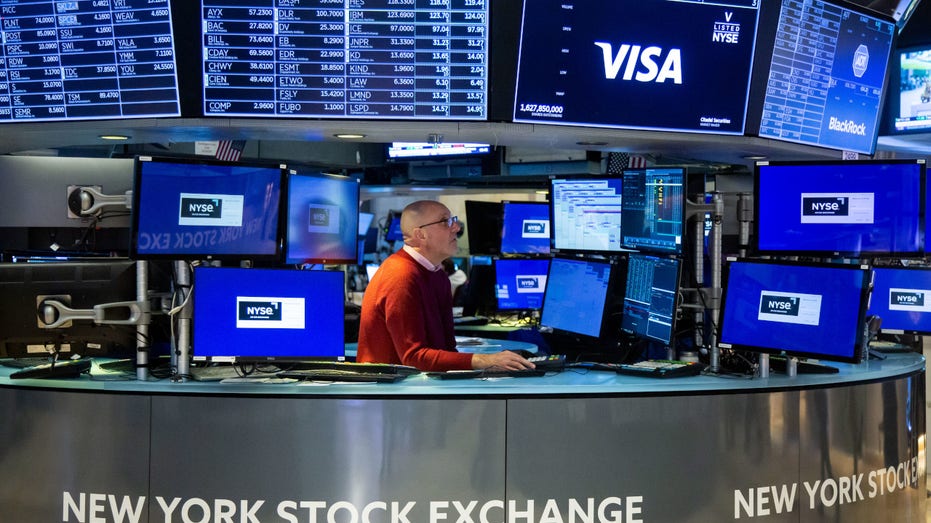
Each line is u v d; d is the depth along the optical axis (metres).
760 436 3.39
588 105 4.25
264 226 3.34
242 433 3.12
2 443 3.33
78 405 3.23
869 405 3.70
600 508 3.20
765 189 3.69
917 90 7.35
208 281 3.21
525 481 3.15
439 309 3.78
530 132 4.21
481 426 3.13
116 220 3.75
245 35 3.97
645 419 3.23
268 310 3.23
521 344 5.31
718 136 4.52
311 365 3.37
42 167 3.85
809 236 3.64
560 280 4.50
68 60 4.07
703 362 3.82
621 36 4.22
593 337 4.08
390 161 7.68
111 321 3.30
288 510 3.11
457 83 4.07
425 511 3.11
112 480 3.21
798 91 4.66
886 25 4.88
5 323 3.42
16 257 4.36
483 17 4.02
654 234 3.85
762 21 4.41
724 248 4.32
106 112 4.09
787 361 3.56
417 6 4.00
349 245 4.82
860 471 3.68
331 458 3.10
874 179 3.55
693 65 4.37
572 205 4.78
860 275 3.28
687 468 3.28
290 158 6.97
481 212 7.21
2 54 4.10
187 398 3.15
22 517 3.30
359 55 4.01
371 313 3.57
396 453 3.11
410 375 3.34
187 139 4.48
